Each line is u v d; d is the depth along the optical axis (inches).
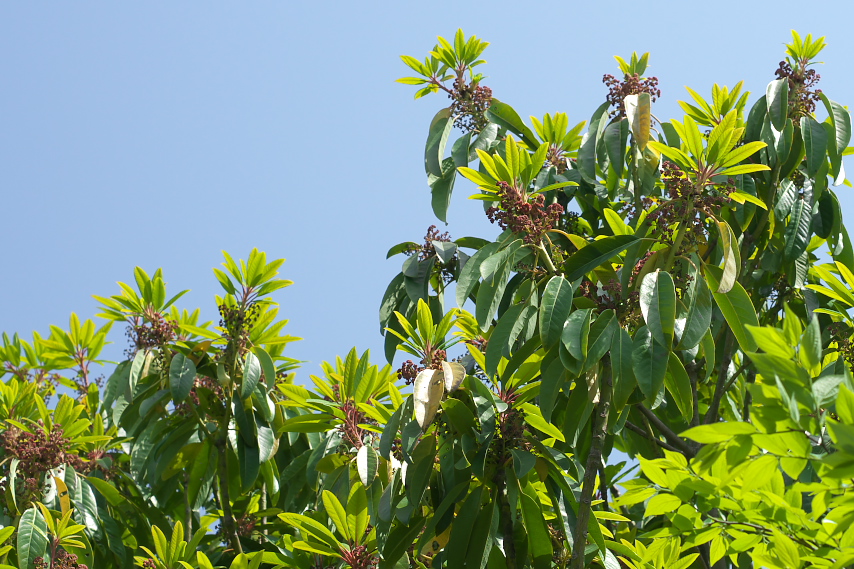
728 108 296.4
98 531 281.4
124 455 333.4
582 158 294.4
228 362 287.0
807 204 291.6
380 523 210.8
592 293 208.5
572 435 210.8
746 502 164.6
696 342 192.4
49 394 369.7
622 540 225.6
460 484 209.2
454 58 325.1
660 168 273.4
